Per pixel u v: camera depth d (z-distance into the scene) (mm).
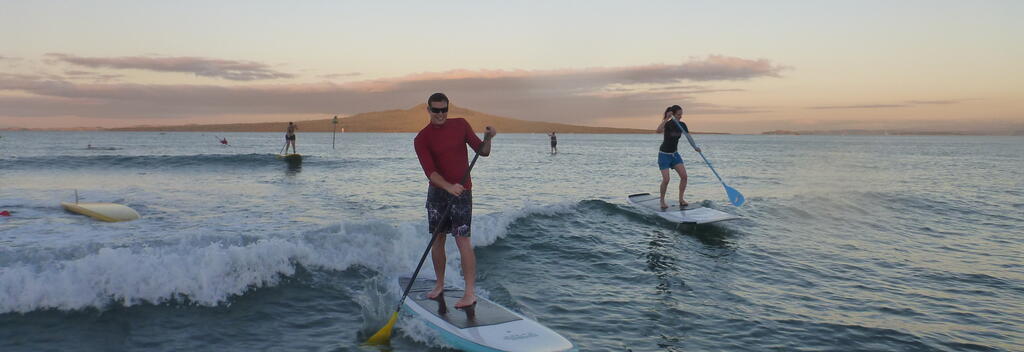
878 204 11406
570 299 4645
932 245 7352
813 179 20000
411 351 3445
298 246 5055
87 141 85938
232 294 4320
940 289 5180
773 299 4773
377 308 4191
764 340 3793
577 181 17922
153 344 3439
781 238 7629
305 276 4812
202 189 12852
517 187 15422
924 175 23297
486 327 3566
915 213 10445
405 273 5137
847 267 6008
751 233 7930
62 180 14938
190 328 3705
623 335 3828
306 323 3908
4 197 10719
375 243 5629
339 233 5746
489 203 11562
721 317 4266
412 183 15523
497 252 6266
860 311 4469
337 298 4438
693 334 3887
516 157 39281
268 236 5691
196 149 49594
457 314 3787
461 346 3436
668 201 9633
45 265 4289
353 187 14086
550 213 8539
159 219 8312
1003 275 5750
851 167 29828
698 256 6414
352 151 49375
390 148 59875
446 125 3830
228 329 3732
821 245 7203
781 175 22125
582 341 3680
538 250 6430
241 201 10664
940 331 4027
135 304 3982
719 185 16766
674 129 8711
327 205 10398
